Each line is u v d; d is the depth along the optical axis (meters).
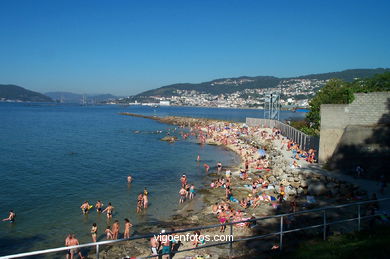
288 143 52.06
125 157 50.19
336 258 9.14
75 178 36.28
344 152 30.17
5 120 124.06
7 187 31.97
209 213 24.31
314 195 26.05
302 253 9.81
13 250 19.03
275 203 25.11
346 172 29.78
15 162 44.12
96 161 46.28
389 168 27.16
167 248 15.78
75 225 23.05
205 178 37.66
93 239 20.27
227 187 29.03
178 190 32.31
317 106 59.31
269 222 20.38
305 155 42.38
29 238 20.78
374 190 24.45
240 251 13.83
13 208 26.16
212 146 65.50
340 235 11.70
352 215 19.66
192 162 47.75
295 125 72.44
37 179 35.38
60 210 26.02
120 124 116.25
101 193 30.95
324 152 33.59
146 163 46.03
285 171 33.94
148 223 23.20
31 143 62.66
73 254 17.80
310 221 19.12
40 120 127.81
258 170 40.34
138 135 81.75
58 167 41.62
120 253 17.44
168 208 26.70
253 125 93.50
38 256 18.17
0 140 65.81
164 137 77.62
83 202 28.16
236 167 44.16
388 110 29.06
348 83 61.84
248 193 29.64
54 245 19.84
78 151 54.47
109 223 23.52
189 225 21.88
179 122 124.25
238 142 66.56
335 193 25.19
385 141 27.91
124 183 34.84
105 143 65.38
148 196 30.14
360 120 30.48
